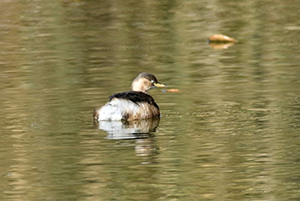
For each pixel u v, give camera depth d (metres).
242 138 12.37
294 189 10.02
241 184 10.25
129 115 13.73
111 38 23.80
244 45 22.19
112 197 9.82
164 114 14.32
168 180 10.47
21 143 12.28
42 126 13.35
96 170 10.91
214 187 10.16
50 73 18.70
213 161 11.23
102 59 20.53
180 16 27.38
